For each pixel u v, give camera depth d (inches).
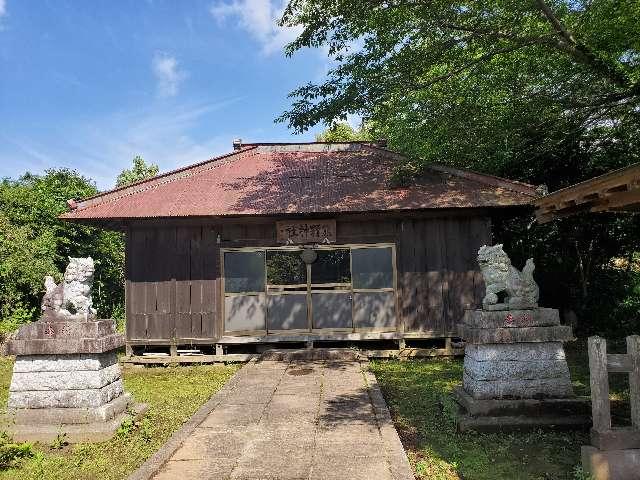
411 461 193.3
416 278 430.9
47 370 244.4
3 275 557.0
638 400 168.7
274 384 316.5
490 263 242.2
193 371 403.2
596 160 470.9
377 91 399.5
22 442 225.1
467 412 232.8
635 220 462.3
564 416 222.4
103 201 435.8
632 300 506.3
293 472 175.0
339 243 436.5
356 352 410.9
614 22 354.0
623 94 370.0
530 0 348.8
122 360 427.5
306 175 483.2
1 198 636.7
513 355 231.9
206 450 199.2
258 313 436.5
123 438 229.3
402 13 378.6
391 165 500.4
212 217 412.8
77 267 255.4
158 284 436.8
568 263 520.1
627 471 164.1
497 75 416.8
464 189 427.5
